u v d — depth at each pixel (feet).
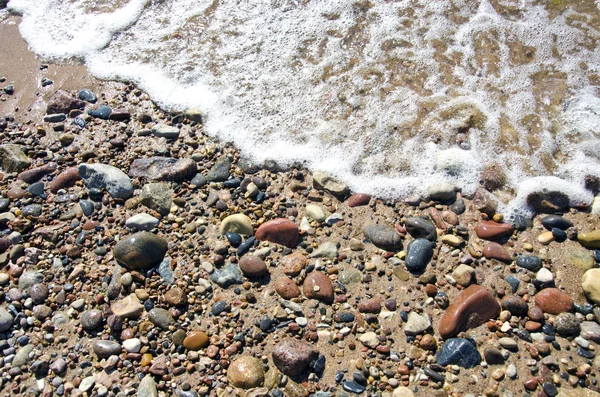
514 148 3.32
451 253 3.01
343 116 3.50
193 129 3.50
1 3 4.23
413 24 3.84
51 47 3.94
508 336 2.80
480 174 3.24
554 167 3.25
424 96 3.54
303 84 3.64
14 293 2.98
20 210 3.25
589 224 3.08
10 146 3.45
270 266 3.00
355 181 3.26
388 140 3.39
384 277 2.96
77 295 2.97
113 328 2.86
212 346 2.79
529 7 3.85
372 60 3.71
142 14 4.07
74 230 3.15
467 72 3.61
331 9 3.96
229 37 3.89
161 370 2.75
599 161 3.25
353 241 3.06
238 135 3.45
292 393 2.69
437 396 2.67
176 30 3.96
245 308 2.89
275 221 3.09
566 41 3.69
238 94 3.62
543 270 2.94
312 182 3.28
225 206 3.18
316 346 2.79
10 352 2.84
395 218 3.14
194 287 2.95
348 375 2.72
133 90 3.69
